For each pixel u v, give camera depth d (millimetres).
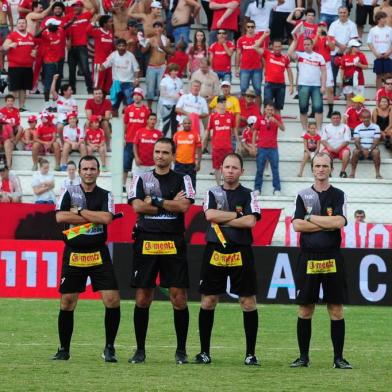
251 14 83562
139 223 36219
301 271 35719
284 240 67250
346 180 74812
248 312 36312
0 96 81375
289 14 83562
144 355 36719
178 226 36125
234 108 74125
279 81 77250
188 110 74688
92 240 36031
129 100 78188
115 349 40375
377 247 59531
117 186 58688
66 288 36312
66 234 36125
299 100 77938
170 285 36062
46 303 56125
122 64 78000
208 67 77500
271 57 77250
